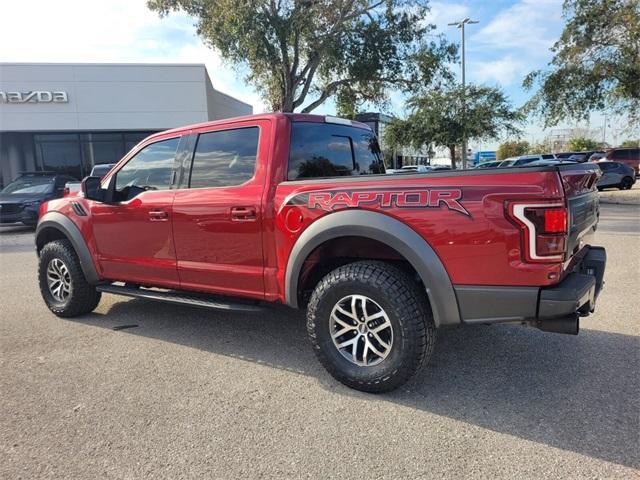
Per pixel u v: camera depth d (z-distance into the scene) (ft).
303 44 61.62
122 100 75.87
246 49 53.78
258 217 11.78
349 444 8.79
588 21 60.08
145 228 14.16
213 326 15.61
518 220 8.83
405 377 10.14
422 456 8.39
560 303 8.74
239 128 12.59
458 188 9.31
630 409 9.73
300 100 62.54
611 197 61.77
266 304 12.53
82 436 9.21
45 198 47.42
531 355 12.55
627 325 14.56
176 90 76.89
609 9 58.54
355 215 10.24
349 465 8.18
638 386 10.68
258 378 11.64
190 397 10.70
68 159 79.66
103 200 15.08
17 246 37.19
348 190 10.46
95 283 16.05
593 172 11.19
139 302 18.86
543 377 11.28
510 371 11.65
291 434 9.15
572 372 11.49
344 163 13.89
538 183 8.68
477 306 9.39
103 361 12.83
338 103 71.87
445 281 9.52
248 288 12.39
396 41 63.16
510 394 10.52
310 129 12.77
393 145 100.48
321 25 59.77
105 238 15.29
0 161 78.07
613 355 12.40
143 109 76.48
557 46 64.64
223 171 12.74
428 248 9.59
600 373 11.39
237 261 12.39
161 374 11.95
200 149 13.28
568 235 9.05
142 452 8.66
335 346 10.97
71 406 10.37
